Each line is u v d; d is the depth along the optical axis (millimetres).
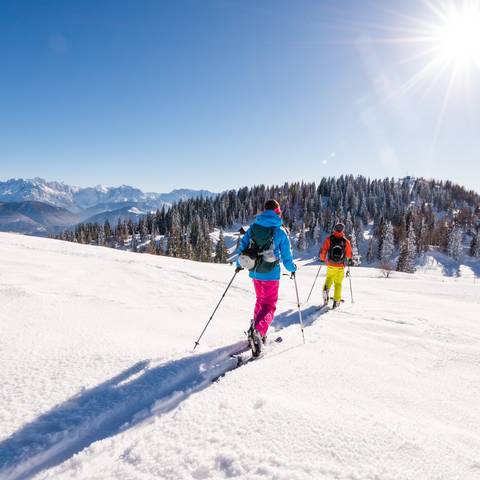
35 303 5586
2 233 18234
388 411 2797
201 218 148750
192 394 3018
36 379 3160
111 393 3027
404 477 1943
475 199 187375
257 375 3334
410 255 87125
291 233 141750
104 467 2086
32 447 2309
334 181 192375
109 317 5344
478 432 2590
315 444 2219
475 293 12656
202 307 6672
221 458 2076
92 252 14023
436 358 4281
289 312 6977
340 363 3842
